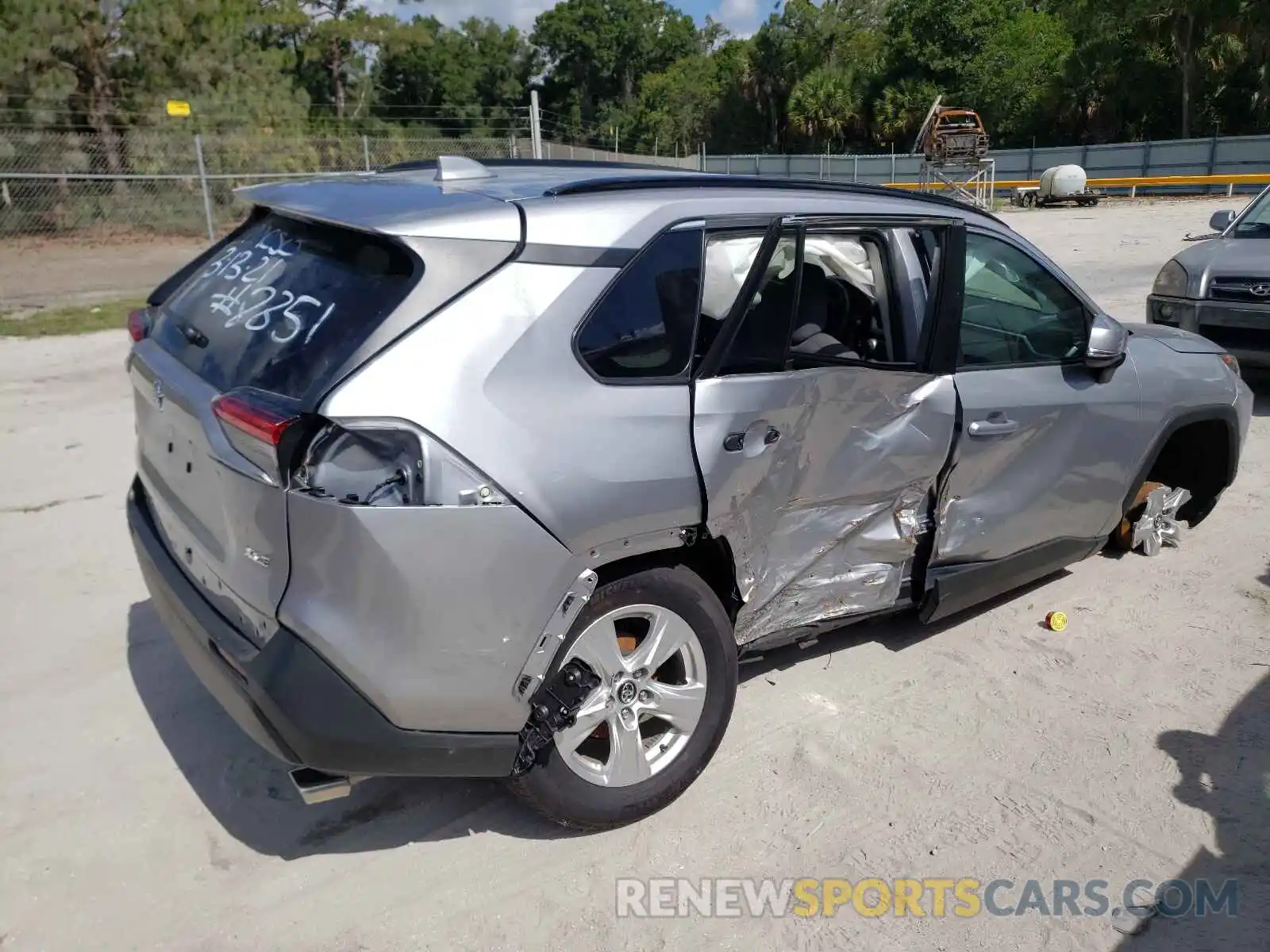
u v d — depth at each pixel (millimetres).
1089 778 3385
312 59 41125
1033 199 32188
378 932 2744
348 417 2496
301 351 2684
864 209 3484
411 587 2543
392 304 2623
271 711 2568
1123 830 3146
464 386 2605
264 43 39969
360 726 2600
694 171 3695
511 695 2738
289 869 2975
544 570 2703
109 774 3383
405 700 2619
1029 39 49500
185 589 3010
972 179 32031
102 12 24125
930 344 3625
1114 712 3760
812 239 3463
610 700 2998
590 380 2805
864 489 3514
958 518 3859
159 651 4172
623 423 2844
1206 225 21562
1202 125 43656
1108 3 44406
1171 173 35969
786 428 3199
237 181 23391
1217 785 3348
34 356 10281
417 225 2682
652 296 2945
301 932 2742
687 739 3180
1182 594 4672
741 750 3510
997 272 3904
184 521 3033
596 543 2791
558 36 72375
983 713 3744
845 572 3645
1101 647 4219
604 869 2977
